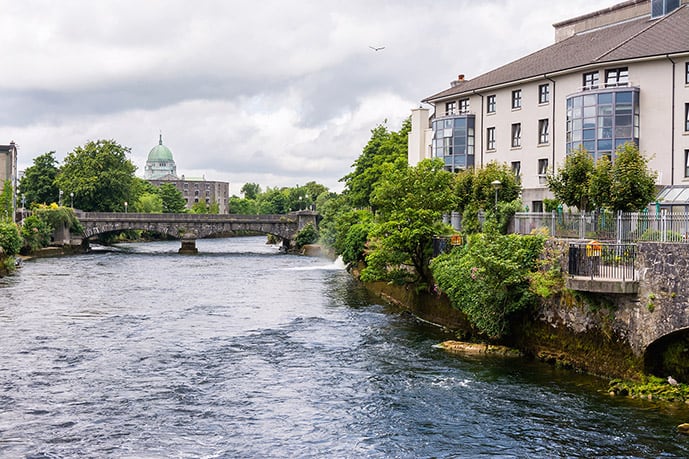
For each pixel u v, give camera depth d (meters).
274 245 138.50
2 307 45.81
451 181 47.28
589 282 26.25
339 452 20.39
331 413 23.78
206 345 34.28
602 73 48.53
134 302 49.16
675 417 22.50
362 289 57.75
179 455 20.09
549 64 55.12
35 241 93.38
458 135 61.94
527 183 55.78
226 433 21.91
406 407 24.25
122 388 26.66
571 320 28.31
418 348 33.31
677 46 44.91
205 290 56.97
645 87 46.47
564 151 52.22
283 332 37.72
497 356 31.02
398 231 42.19
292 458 19.95
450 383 26.97
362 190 90.44
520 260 30.91
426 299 41.88
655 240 28.16
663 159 45.66
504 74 59.69
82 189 129.25
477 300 31.62
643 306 25.03
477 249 31.61
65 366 29.78
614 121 47.09
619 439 20.88
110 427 22.34
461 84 66.69
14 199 101.81
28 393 25.83
